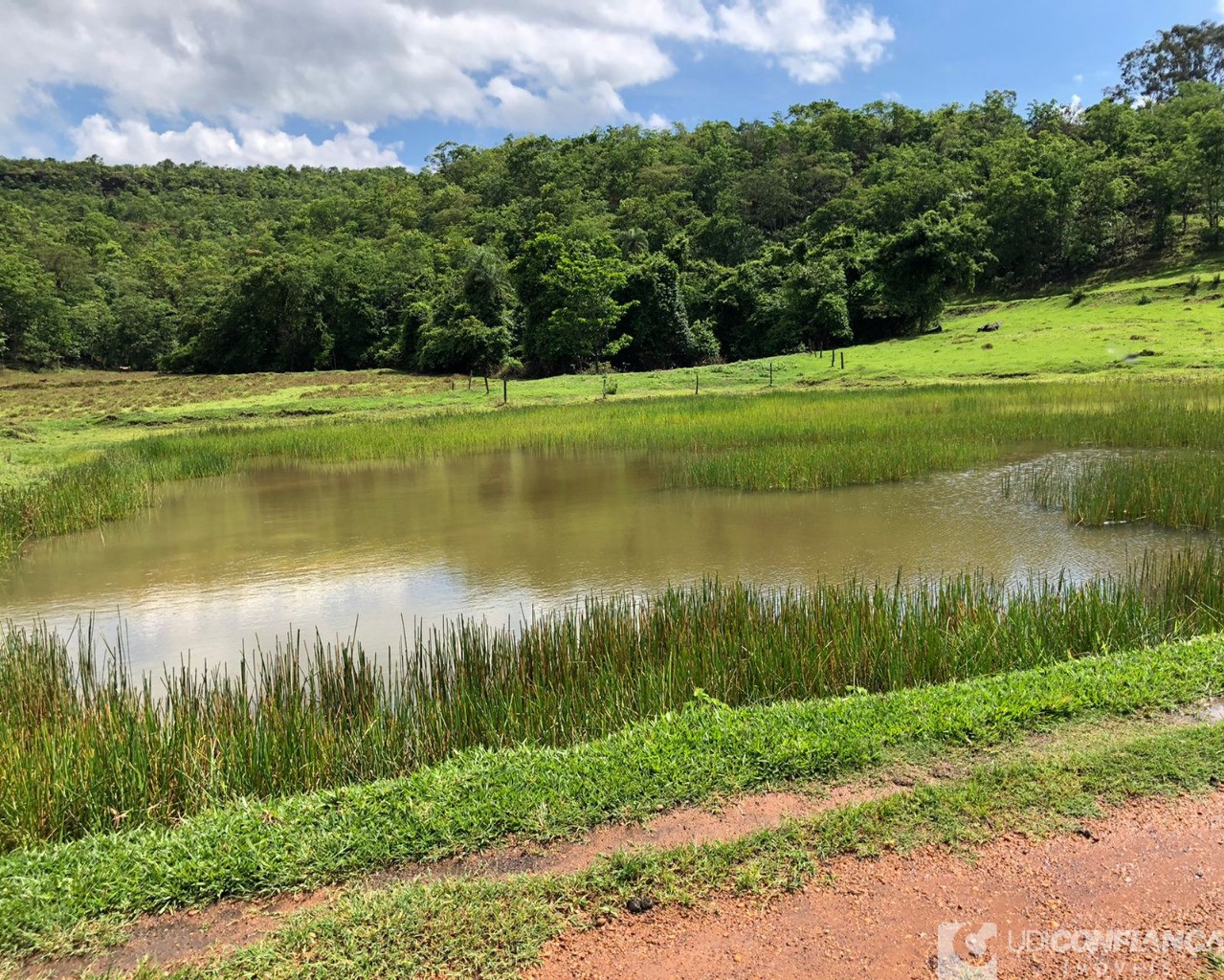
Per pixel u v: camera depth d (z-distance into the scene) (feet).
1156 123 262.06
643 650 26.22
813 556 44.16
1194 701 19.40
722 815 16.03
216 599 41.06
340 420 112.98
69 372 231.50
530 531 51.88
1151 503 48.08
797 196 299.58
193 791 19.10
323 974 12.39
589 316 179.93
